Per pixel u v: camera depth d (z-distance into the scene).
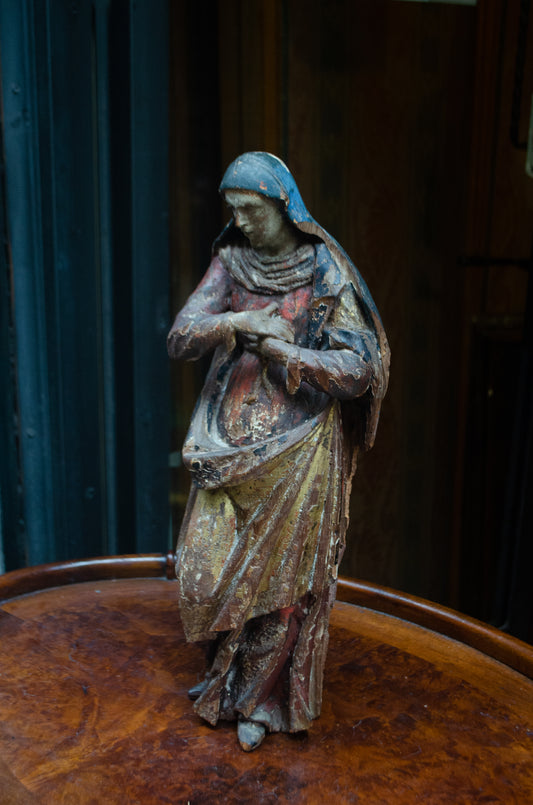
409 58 2.97
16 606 1.92
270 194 1.33
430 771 1.39
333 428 1.44
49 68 2.28
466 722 1.54
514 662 1.73
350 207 3.06
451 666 1.74
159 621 1.88
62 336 2.46
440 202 3.16
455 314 3.30
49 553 2.57
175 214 2.83
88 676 1.64
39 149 2.32
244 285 1.45
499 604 2.90
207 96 2.77
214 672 1.48
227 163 2.84
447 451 3.43
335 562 1.49
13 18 2.23
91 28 2.35
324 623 1.51
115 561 2.09
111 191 2.49
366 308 1.43
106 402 2.63
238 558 1.40
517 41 2.98
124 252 2.53
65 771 1.35
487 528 3.43
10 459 2.54
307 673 1.49
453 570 3.53
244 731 1.45
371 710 1.57
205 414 1.47
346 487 1.51
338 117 2.95
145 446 2.63
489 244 3.24
